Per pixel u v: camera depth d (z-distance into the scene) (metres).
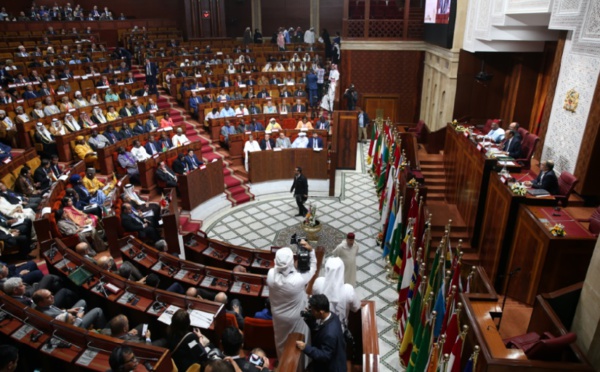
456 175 12.27
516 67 13.64
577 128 8.86
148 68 18.05
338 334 3.78
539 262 7.47
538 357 4.85
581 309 5.47
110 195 10.41
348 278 8.84
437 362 5.34
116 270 7.61
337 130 16.16
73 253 7.31
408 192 10.61
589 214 8.15
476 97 14.73
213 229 12.37
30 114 14.03
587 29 8.43
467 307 5.81
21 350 5.35
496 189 9.25
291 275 4.18
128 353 4.13
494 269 9.12
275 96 19.47
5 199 9.56
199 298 6.02
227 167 15.24
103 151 12.42
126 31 24.73
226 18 27.25
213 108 17.03
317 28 27.36
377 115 19.23
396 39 19.44
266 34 27.59
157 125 15.43
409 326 7.08
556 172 9.68
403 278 8.31
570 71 9.18
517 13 10.43
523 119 13.84
